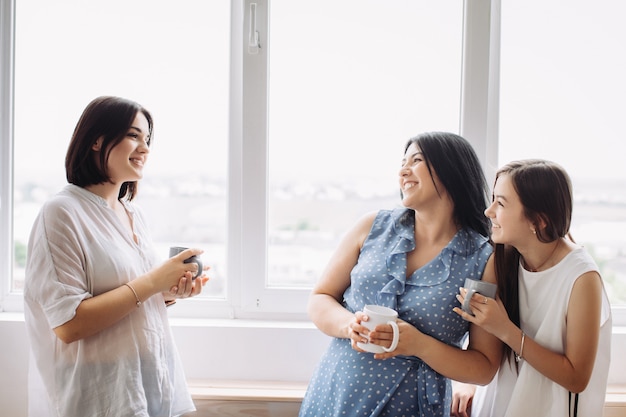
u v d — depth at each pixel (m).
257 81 1.35
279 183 1.39
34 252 0.93
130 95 1.39
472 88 1.33
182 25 1.38
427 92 1.37
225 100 1.40
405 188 0.99
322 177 1.39
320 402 1.00
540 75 1.35
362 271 1.00
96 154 1.00
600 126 1.36
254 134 1.36
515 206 0.91
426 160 0.97
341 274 1.08
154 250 1.13
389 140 1.38
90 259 0.94
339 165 1.39
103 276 0.95
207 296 1.43
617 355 1.31
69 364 0.95
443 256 0.97
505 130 1.36
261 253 1.38
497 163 1.36
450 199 0.99
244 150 1.36
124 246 1.02
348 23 1.37
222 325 1.34
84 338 0.94
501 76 1.35
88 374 0.94
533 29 1.35
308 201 1.40
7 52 1.37
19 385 1.30
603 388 0.97
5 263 1.40
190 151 1.40
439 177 0.96
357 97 1.38
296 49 1.37
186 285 1.00
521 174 0.92
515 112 1.36
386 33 1.36
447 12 1.35
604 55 1.35
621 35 1.35
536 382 0.97
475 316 0.90
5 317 1.33
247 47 1.35
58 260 0.90
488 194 1.04
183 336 1.33
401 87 1.37
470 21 1.32
